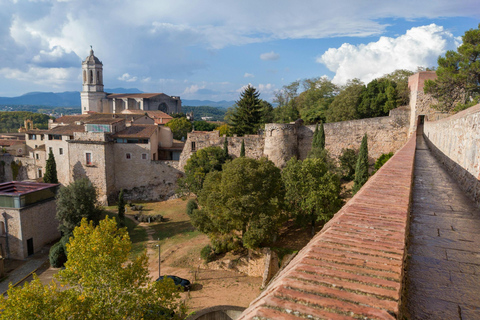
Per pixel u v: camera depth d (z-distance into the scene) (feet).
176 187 191.72
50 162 173.17
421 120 163.43
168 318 64.90
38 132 237.04
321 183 120.16
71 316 52.54
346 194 147.33
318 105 239.71
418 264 15.97
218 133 191.42
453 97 136.98
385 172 28.07
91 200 134.31
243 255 117.08
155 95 430.20
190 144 192.34
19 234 125.18
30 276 112.57
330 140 178.50
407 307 12.14
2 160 225.56
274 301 8.64
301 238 122.62
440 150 62.64
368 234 12.82
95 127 184.44
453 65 126.93
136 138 189.37
